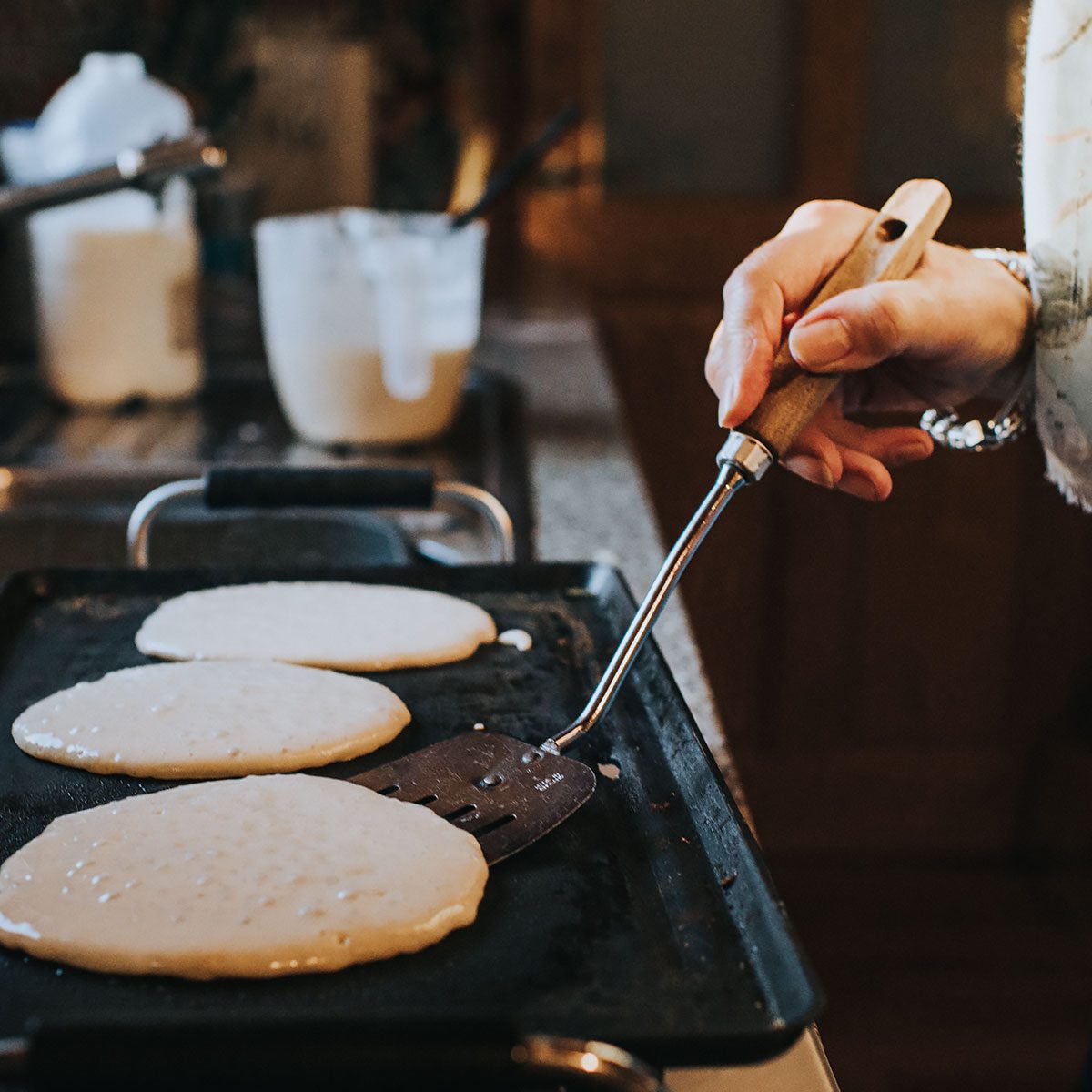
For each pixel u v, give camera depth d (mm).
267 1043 451
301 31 2395
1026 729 2727
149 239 1667
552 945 629
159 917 620
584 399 1811
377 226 1601
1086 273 891
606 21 2471
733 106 2521
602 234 2557
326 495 1082
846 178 2525
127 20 2299
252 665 922
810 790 2742
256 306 2029
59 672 933
